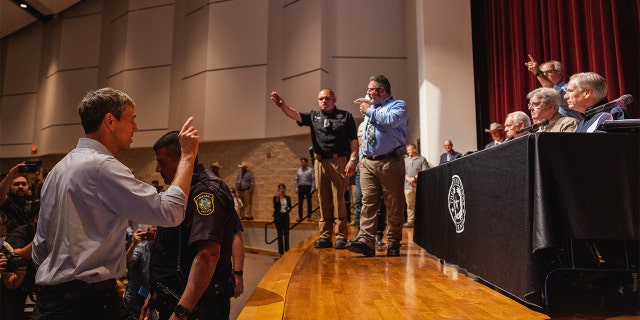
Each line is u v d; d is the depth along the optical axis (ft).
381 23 28.58
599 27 12.02
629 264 5.92
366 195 9.88
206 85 32.71
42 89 42.60
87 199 4.20
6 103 44.11
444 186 8.13
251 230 28.94
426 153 18.04
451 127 17.78
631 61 11.09
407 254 10.43
